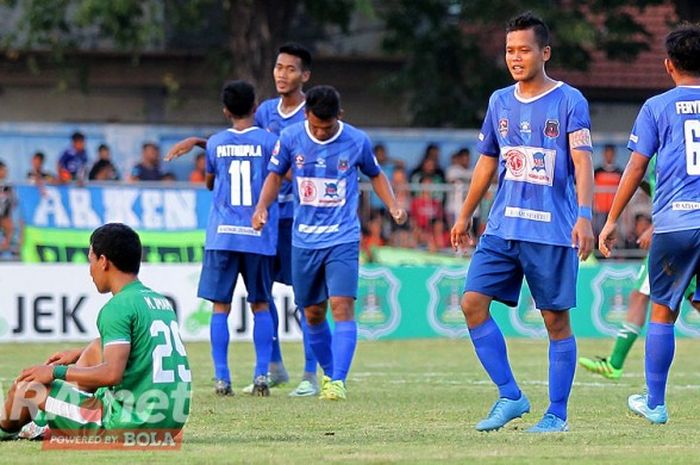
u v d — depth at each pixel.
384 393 35.50
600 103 96.75
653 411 26.42
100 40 92.00
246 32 84.12
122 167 74.38
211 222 35.53
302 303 34.41
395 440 23.41
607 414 29.30
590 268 60.97
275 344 38.34
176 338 21.52
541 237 24.34
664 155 24.92
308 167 33.50
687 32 25.00
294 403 32.16
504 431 24.98
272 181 33.94
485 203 64.31
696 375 42.97
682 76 25.19
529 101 24.47
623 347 39.31
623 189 25.28
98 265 21.31
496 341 24.95
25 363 45.69
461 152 73.00
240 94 35.38
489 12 87.81
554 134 24.36
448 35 90.19
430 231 64.75
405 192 64.94
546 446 22.00
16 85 94.00
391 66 96.56
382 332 59.62
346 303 33.53
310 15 89.19
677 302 25.34
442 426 26.58
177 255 60.66
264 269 35.59
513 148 24.56
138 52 85.19
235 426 26.58
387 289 59.72
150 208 60.72
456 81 91.31
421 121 91.06
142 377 21.14
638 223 65.25
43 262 59.41
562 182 24.45
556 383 24.86
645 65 96.25
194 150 75.25
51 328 55.38
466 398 33.78
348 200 33.62
